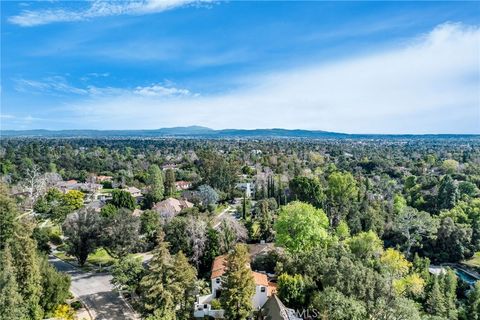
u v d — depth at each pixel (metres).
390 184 125.19
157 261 43.19
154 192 112.00
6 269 36.22
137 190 132.00
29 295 39.81
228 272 42.47
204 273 58.69
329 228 78.94
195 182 141.88
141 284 42.38
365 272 40.75
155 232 69.69
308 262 48.56
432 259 74.94
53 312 42.62
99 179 152.50
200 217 78.75
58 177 149.50
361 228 79.12
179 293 43.62
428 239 77.31
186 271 44.50
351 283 39.72
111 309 46.69
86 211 63.53
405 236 77.50
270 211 90.88
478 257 74.69
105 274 59.25
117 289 50.38
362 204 88.88
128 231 58.56
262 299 47.16
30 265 40.00
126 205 97.50
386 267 52.66
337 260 48.78
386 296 39.00
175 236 59.22
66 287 44.59
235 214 105.69
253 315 44.84
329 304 36.94
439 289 52.56
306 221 59.50
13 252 39.75
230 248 61.53
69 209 91.12
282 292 44.59
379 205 89.44
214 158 138.62
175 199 106.62
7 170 151.25
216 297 48.53
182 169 170.38
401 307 36.72
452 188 92.94
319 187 96.94
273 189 112.88
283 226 60.91
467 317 49.69
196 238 58.56
